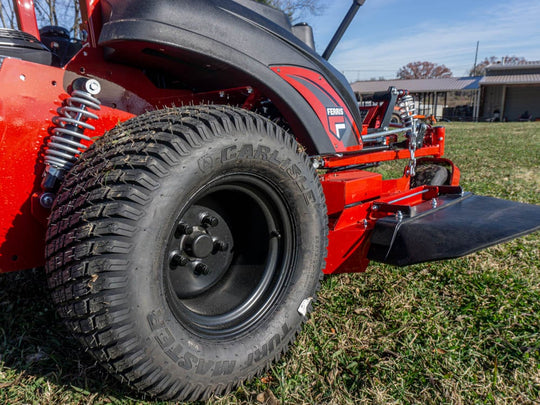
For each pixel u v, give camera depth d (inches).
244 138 64.7
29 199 68.5
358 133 109.1
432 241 84.2
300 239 76.9
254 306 73.9
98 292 52.9
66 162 67.8
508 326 89.5
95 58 77.2
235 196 77.2
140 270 54.7
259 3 93.7
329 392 71.1
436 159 157.6
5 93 65.7
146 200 55.1
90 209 54.9
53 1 303.3
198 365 60.7
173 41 70.6
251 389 71.6
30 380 70.7
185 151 58.4
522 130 781.3
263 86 84.3
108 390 68.8
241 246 80.7
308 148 96.8
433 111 1626.5
